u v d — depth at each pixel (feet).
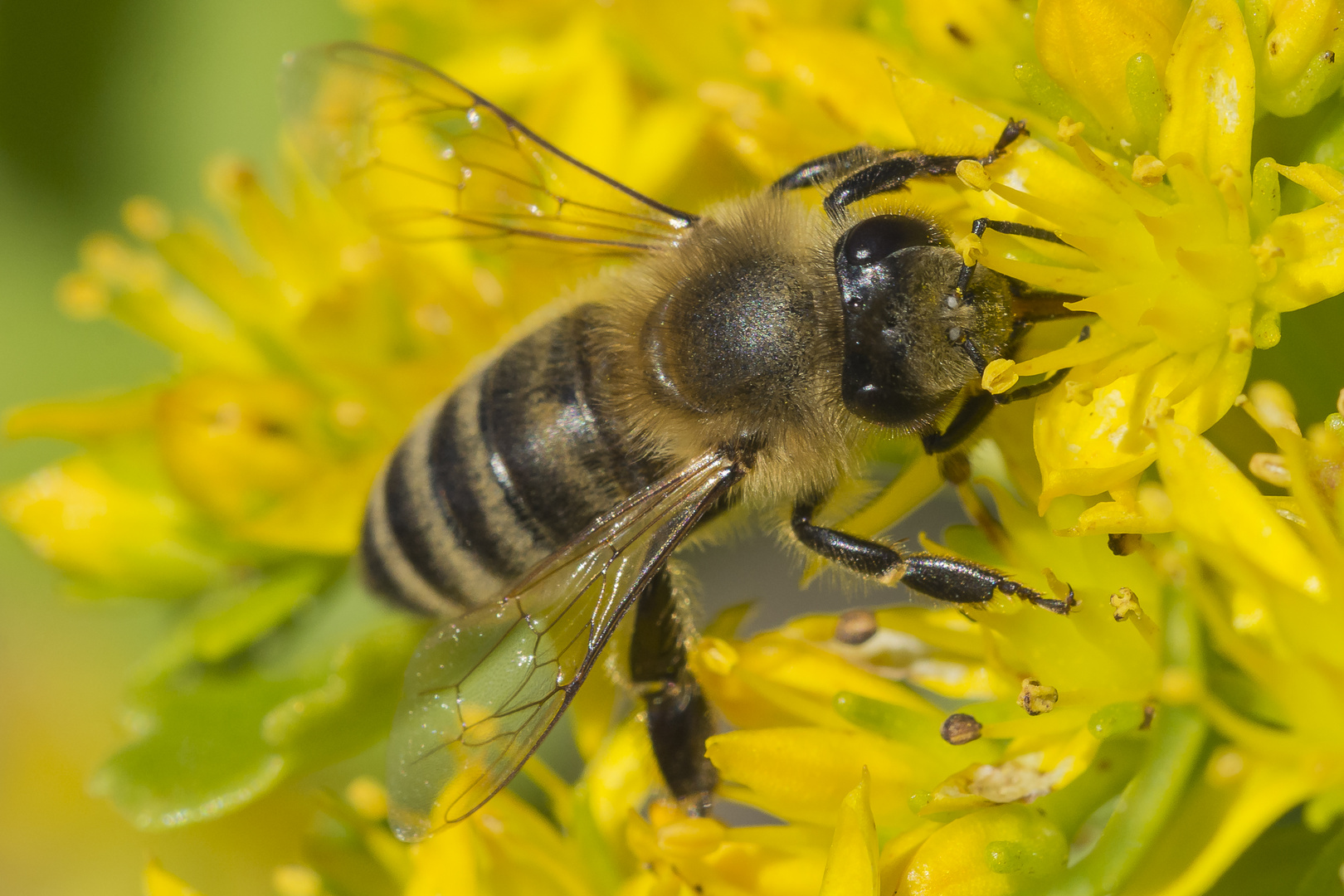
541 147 0.39
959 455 0.36
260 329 0.40
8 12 0.45
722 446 0.37
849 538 0.37
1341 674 0.34
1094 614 0.36
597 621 0.37
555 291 0.39
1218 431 0.36
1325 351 0.36
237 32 0.45
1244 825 0.35
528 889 0.37
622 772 0.37
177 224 0.42
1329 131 0.36
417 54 0.41
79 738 0.45
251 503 0.40
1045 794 0.35
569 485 0.37
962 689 0.36
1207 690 0.35
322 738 0.39
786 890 0.36
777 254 0.37
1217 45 0.35
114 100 0.45
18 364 0.45
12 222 0.45
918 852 0.35
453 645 0.37
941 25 0.37
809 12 0.38
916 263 0.36
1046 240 0.36
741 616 0.37
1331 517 0.35
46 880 0.45
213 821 0.42
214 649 0.40
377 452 0.39
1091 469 0.35
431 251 0.39
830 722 0.36
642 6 0.39
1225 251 0.35
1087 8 0.35
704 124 0.39
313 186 0.40
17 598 0.45
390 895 0.38
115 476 0.40
